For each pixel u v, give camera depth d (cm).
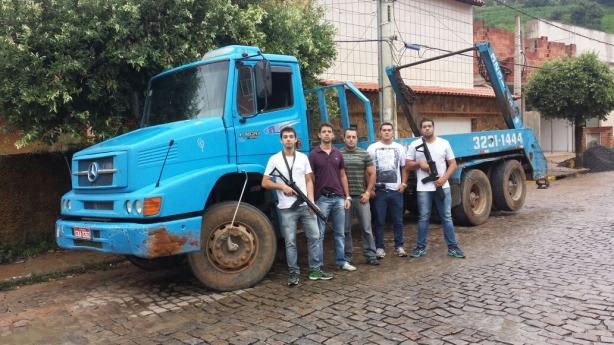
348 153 673
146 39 746
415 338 421
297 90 677
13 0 689
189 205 547
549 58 2395
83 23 716
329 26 1065
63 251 844
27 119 713
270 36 901
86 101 759
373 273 632
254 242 600
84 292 622
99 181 564
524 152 1085
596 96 1759
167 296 583
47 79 685
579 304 483
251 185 656
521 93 2053
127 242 525
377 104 1516
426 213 704
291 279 594
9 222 818
